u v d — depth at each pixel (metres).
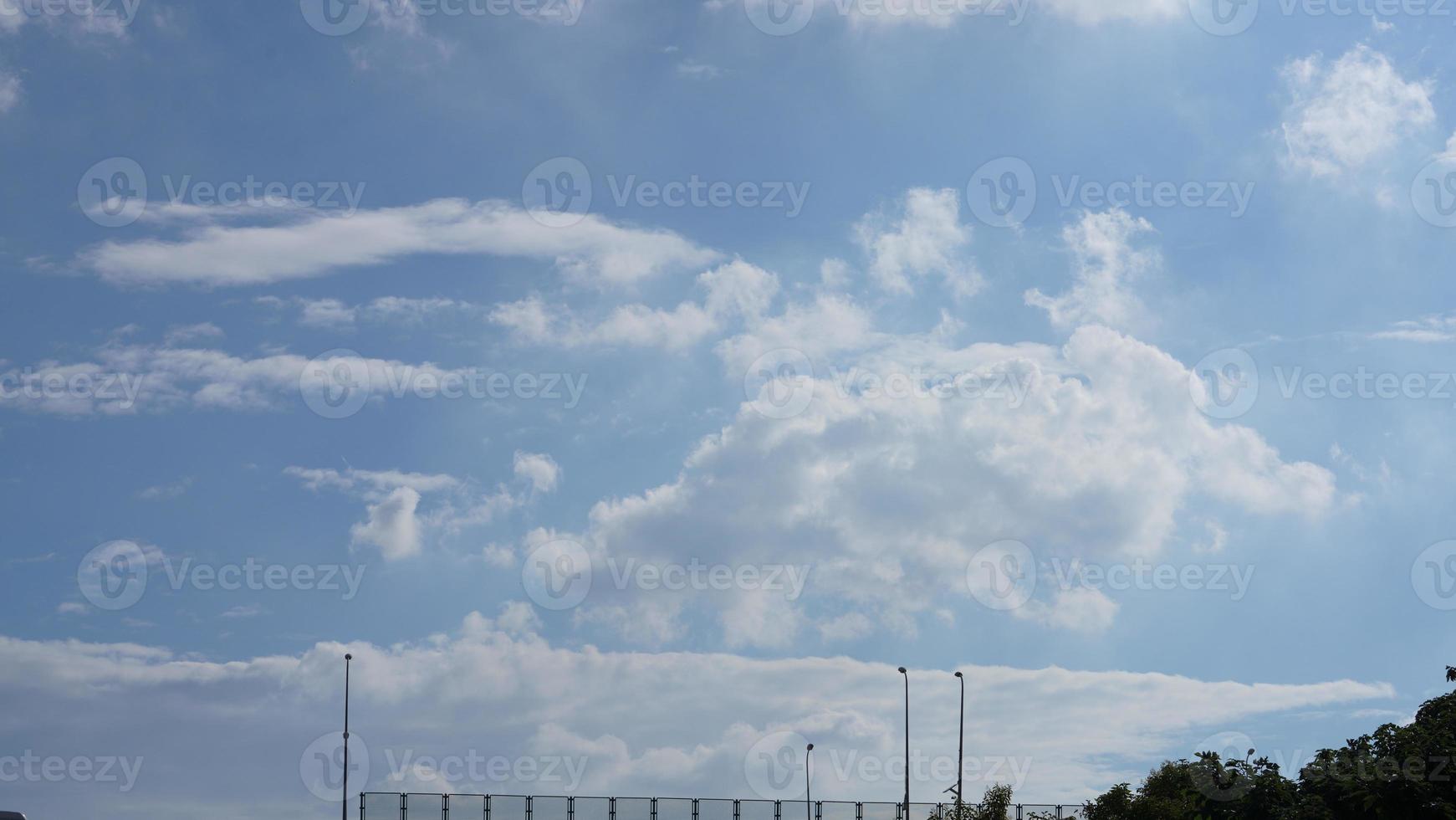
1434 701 37.91
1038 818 67.00
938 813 67.94
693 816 69.25
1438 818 32.75
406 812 67.81
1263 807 35.34
